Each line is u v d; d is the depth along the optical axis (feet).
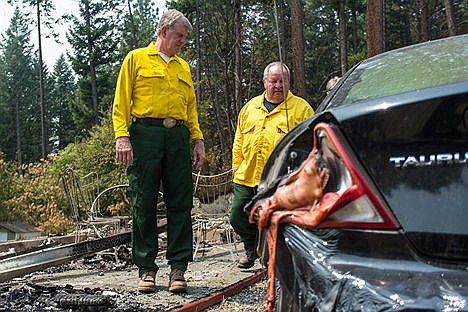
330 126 7.29
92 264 25.34
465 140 6.66
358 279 6.61
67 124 263.90
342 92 9.70
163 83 17.83
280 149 8.41
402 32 172.86
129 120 18.03
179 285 18.11
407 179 6.84
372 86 9.29
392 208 6.85
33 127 260.62
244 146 21.81
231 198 30.35
